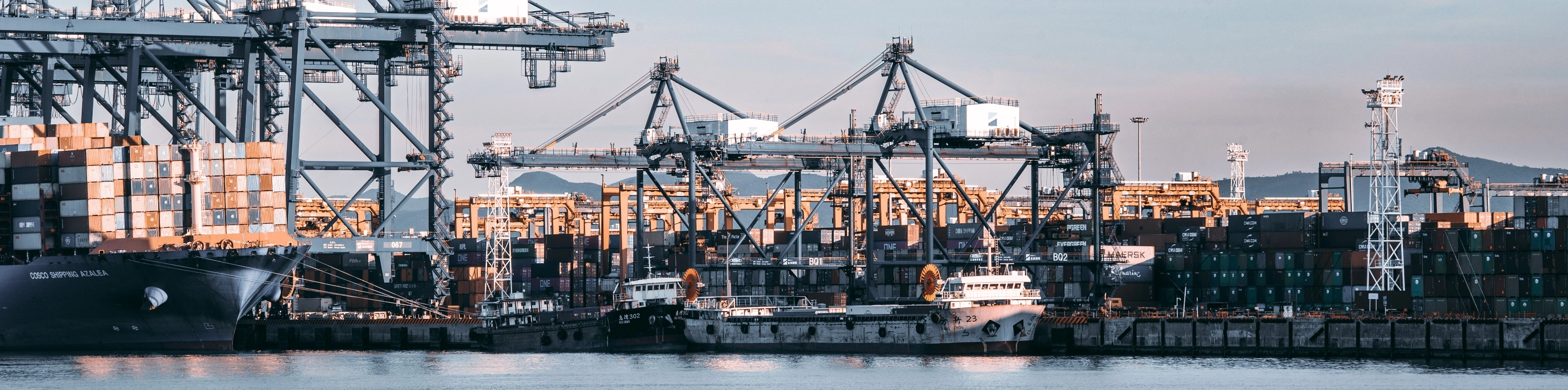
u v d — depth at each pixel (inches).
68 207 7273.6
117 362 6875.0
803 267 7780.5
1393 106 7229.3
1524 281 6560.0
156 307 6978.4
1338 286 7391.7
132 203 7239.2
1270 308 7618.1
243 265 6958.7
